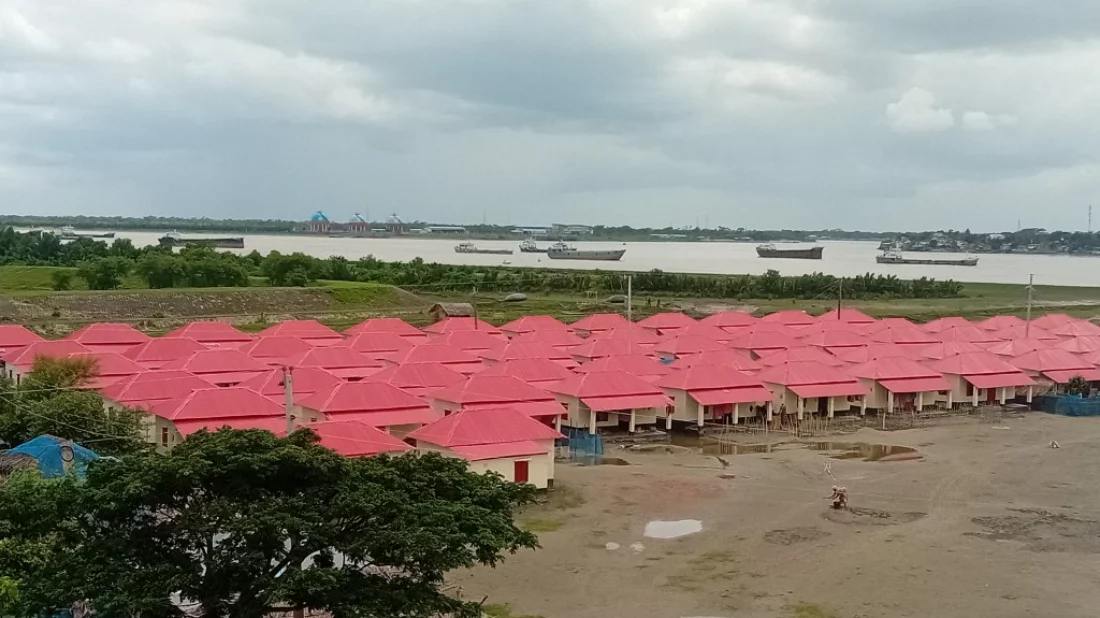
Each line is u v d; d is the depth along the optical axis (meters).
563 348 99.88
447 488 32.22
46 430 53.09
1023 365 99.44
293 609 28.38
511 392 72.75
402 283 182.50
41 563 29.73
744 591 43.16
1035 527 52.88
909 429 82.94
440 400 71.56
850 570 45.88
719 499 58.44
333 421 58.28
